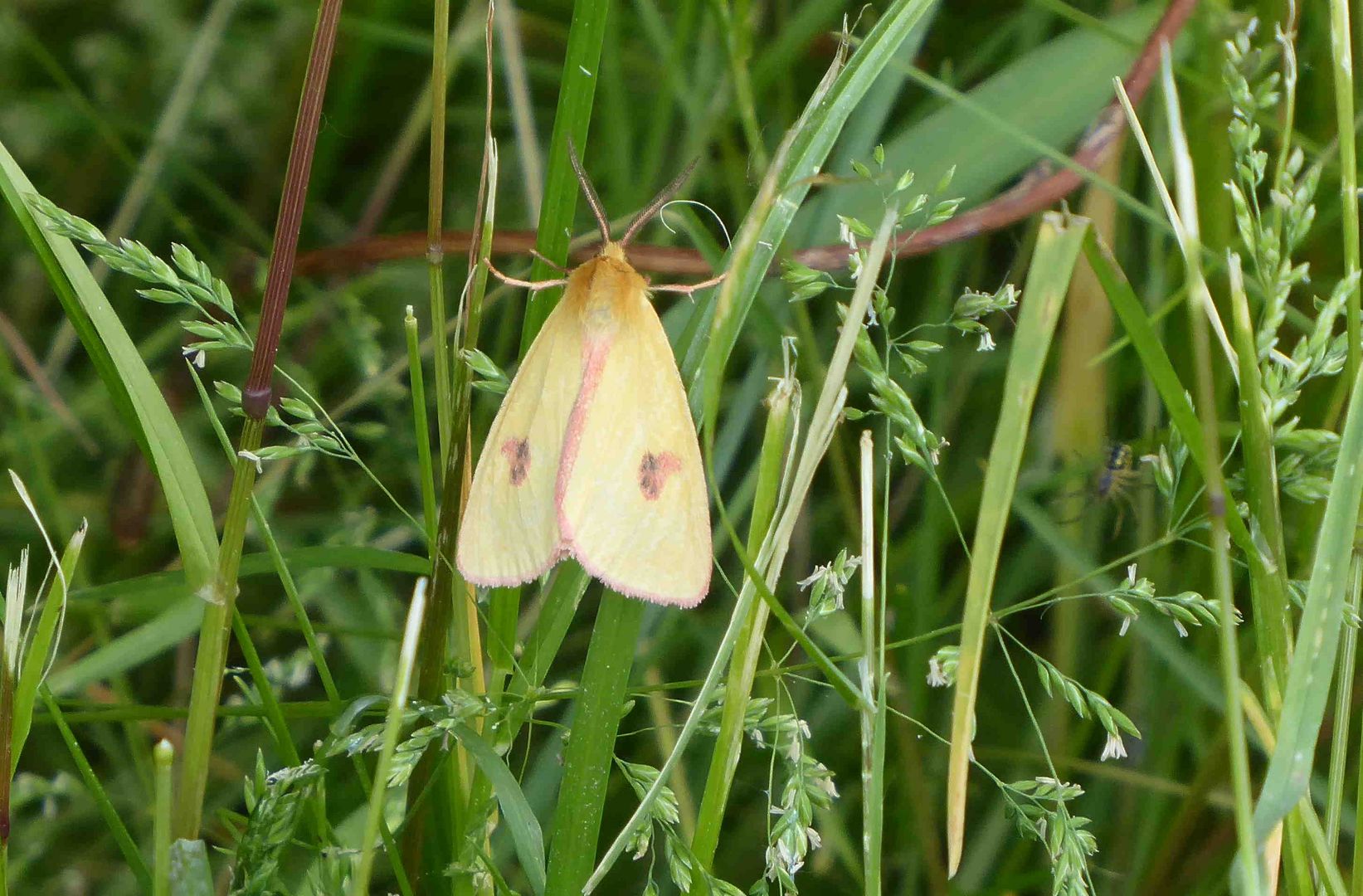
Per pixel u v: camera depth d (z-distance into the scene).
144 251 0.31
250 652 0.32
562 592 0.32
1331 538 0.30
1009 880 0.34
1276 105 0.35
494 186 0.32
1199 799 0.34
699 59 0.36
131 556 0.36
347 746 0.31
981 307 0.31
